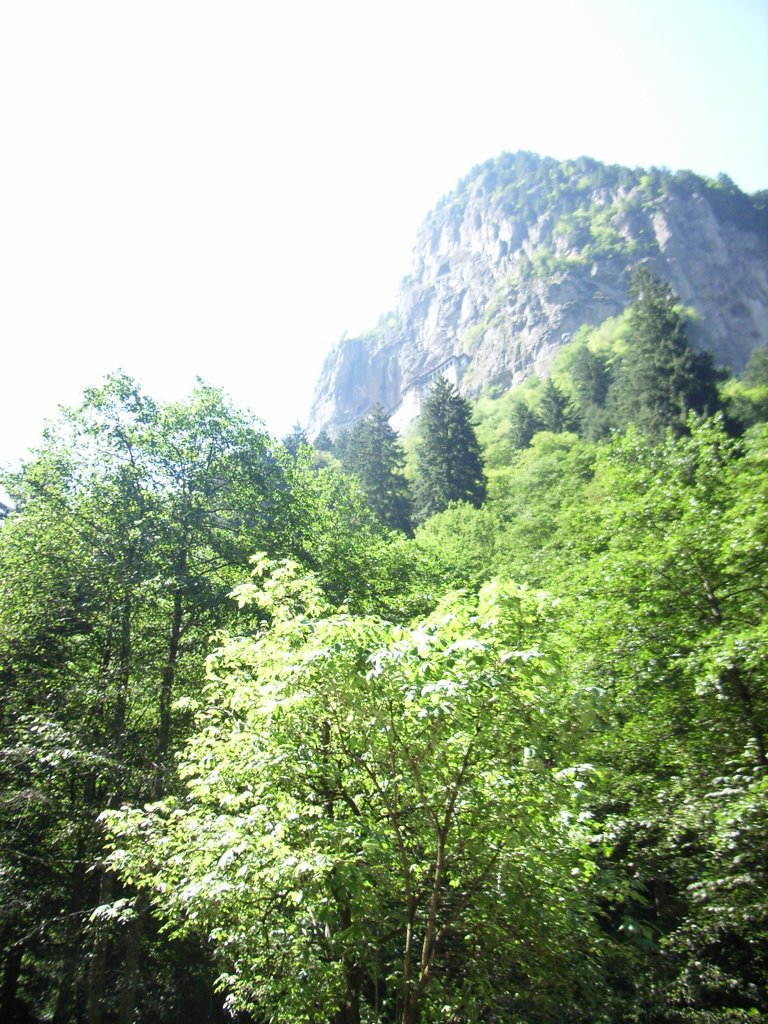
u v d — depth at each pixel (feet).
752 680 33.86
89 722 45.65
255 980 22.26
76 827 41.34
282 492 65.10
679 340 133.18
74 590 49.80
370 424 202.18
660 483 49.75
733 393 166.09
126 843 24.39
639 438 58.08
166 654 50.29
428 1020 22.70
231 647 25.68
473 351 616.39
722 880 28.71
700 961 35.60
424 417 181.06
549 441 171.53
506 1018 23.82
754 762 33.76
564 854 21.58
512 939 20.97
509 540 106.52
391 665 19.12
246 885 19.94
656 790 34.30
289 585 27.50
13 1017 50.47
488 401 421.18
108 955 48.19
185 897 19.34
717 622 38.93
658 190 643.86
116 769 41.39
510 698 19.45
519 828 19.92
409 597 65.46
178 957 45.88
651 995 34.65
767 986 34.73
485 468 196.75
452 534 124.26
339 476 84.79
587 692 19.92
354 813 23.25
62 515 54.44
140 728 51.11
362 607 61.62
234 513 61.26
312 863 18.66
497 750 20.13
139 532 53.11
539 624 20.56
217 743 24.71
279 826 20.21
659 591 41.29
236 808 23.41
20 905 39.09
